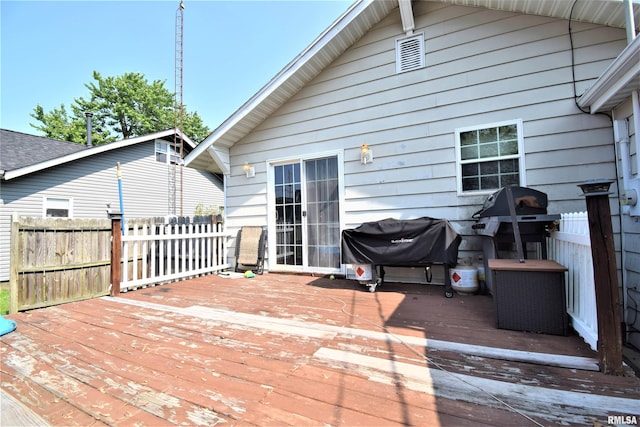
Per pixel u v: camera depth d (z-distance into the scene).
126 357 2.00
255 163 5.48
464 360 1.84
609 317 1.65
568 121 3.36
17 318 2.91
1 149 7.90
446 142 3.96
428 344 2.08
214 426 1.28
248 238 5.40
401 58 4.27
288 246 5.17
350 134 4.61
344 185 4.64
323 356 1.94
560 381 1.58
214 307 3.18
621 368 1.62
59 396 1.56
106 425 1.32
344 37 4.41
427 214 4.04
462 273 3.44
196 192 12.89
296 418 1.32
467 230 3.81
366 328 2.43
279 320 2.68
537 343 2.06
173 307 3.21
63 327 2.63
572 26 3.38
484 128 3.75
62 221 3.53
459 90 3.90
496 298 2.38
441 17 4.02
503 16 3.69
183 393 1.55
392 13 4.32
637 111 2.49
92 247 3.79
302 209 5.03
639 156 2.48
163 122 21.61
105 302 3.49
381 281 4.07
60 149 9.34
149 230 4.71
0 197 7.16
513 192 2.96
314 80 4.93
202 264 5.17
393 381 1.61
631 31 2.50
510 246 3.46
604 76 2.51
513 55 3.63
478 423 1.26
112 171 9.72
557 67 3.43
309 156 4.94
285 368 1.78
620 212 3.02
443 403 1.41
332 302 3.27
